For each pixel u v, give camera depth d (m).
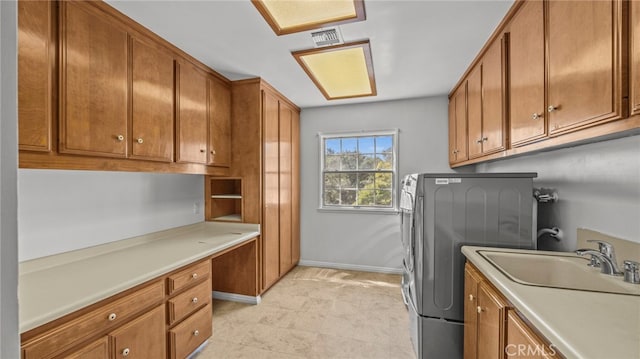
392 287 3.03
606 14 0.89
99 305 1.23
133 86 1.68
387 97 3.31
